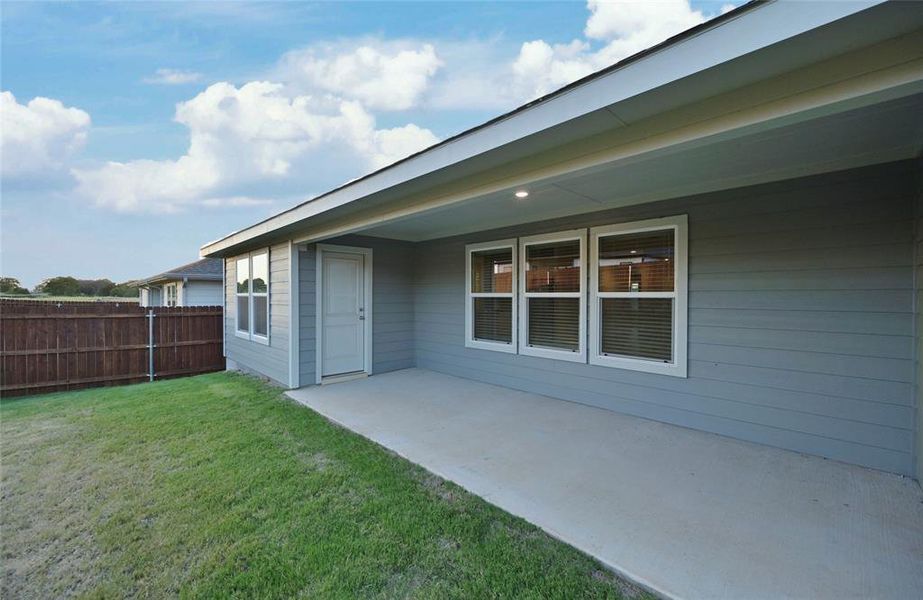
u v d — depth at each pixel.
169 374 7.91
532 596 1.78
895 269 2.89
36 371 6.59
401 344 6.90
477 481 2.83
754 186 3.49
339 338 6.17
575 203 4.30
